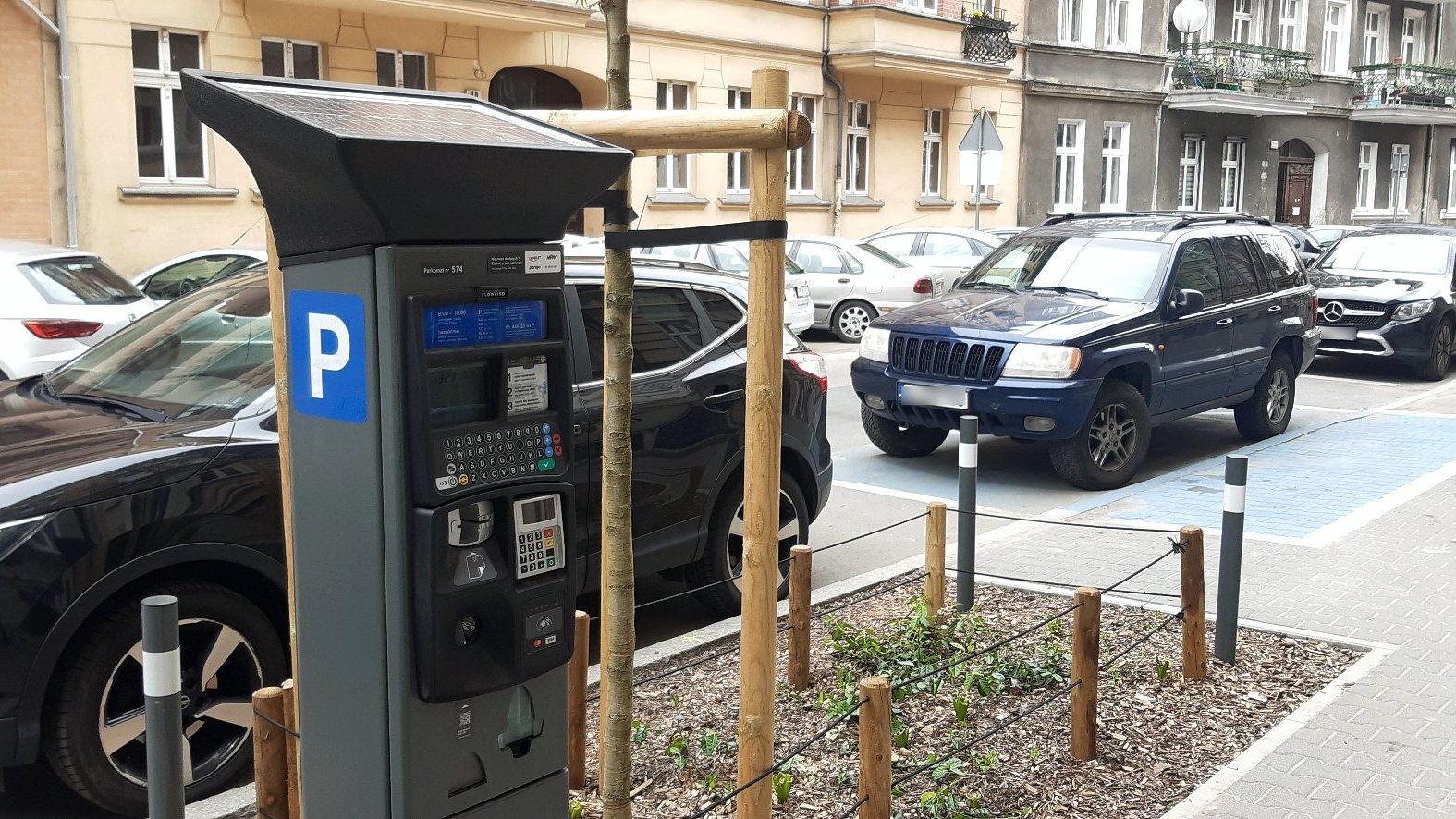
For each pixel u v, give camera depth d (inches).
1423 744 176.6
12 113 565.3
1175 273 388.8
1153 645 218.5
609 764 124.6
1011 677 197.9
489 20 694.5
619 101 122.0
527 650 101.7
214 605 161.0
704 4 858.8
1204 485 364.8
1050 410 344.5
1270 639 223.8
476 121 104.5
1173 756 173.8
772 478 123.3
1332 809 156.6
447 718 100.0
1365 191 1537.9
